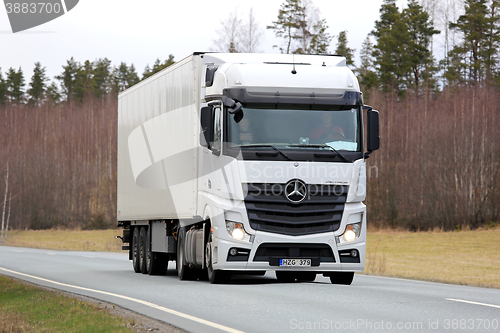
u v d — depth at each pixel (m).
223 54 29.20
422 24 161.12
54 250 80.75
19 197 186.62
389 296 22.02
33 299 24.14
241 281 30.53
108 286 28.31
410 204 122.12
